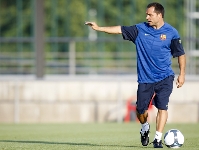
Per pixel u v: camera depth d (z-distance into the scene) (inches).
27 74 3506.4
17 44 4594.0
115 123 2322.8
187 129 1909.4
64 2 4675.2
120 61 4025.6
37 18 2632.9
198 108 2480.3
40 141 1396.4
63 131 1833.2
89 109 2491.4
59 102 2496.3
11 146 1227.9
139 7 4274.1
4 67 3644.2
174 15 4421.8
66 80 2566.4
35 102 2491.4
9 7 4697.3
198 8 3750.0
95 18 4704.7
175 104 2485.2
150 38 1117.7
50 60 4392.2
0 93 2532.0
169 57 1128.2
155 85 1127.0
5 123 2379.4
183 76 1127.0
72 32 4655.5
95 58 4106.8
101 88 2559.1
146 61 1125.1
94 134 1680.6
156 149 1118.4
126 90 2541.8
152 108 2469.2
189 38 2923.2
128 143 1316.4
